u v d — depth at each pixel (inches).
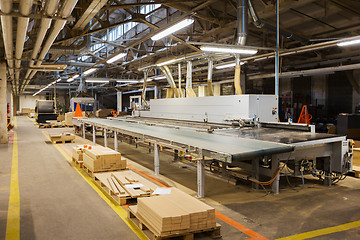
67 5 218.2
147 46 642.2
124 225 152.8
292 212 171.8
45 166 303.1
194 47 552.4
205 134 258.2
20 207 180.1
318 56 583.8
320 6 430.3
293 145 186.7
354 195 205.0
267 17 483.8
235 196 204.1
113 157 248.4
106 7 358.9
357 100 622.8
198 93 896.3
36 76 1127.0
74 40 512.4
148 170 289.3
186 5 411.8
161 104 442.0
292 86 770.8
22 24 265.6
